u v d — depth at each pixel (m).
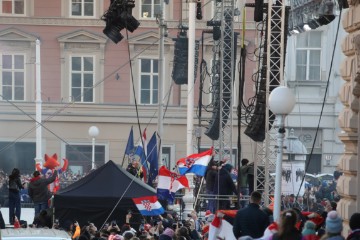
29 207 87.81
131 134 81.94
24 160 127.50
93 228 53.88
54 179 68.88
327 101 124.38
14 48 129.00
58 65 129.38
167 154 128.00
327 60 125.06
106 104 129.12
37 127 108.38
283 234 31.94
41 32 129.50
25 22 129.25
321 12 58.53
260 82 60.34
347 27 45.75
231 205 67.25
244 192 70.06
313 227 34.12
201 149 124.50
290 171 91.12
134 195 60.78
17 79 129.00
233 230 39.03
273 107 39.38
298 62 125.50
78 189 61.00
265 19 60.84
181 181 65.00
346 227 44.53
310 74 125.19
